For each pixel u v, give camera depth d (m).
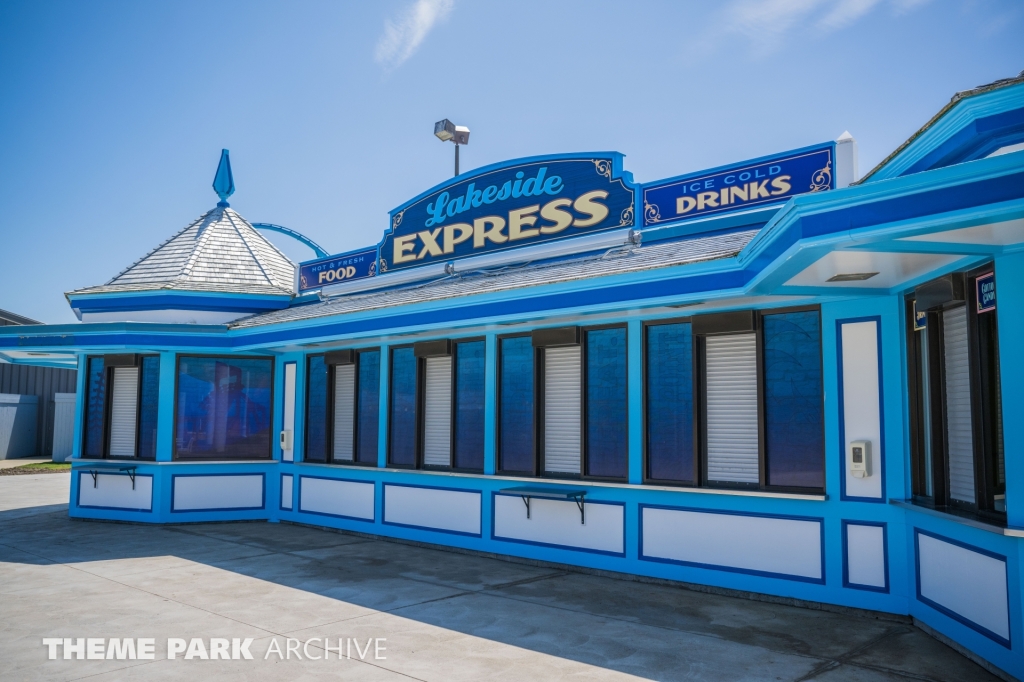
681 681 5.28
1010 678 5.15
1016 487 5.15
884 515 6.82
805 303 7.43
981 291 5.69
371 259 13.24
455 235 11.75
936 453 6.24
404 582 8.35
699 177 9.24
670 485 8.20
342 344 11.81
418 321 9.82
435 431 10.73
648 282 7.55
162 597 7.68
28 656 5.84
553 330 9.23
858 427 7.03
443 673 5.46
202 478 12.88
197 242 15.41
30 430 30.69
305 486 12.59
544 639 6.25
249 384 13.27
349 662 5.70
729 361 7.98
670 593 7.81
